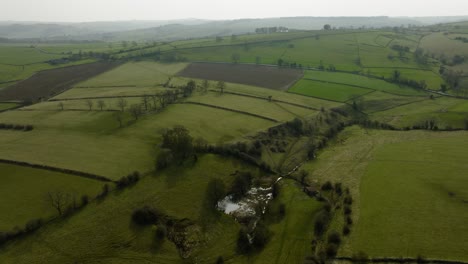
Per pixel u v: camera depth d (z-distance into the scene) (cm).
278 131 11606
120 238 6675
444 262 5806
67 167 8562
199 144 9869
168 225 7194
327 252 6341
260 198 8625
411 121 13175
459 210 7106
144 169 8725
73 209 7225
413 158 9675
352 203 7738
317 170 9800
